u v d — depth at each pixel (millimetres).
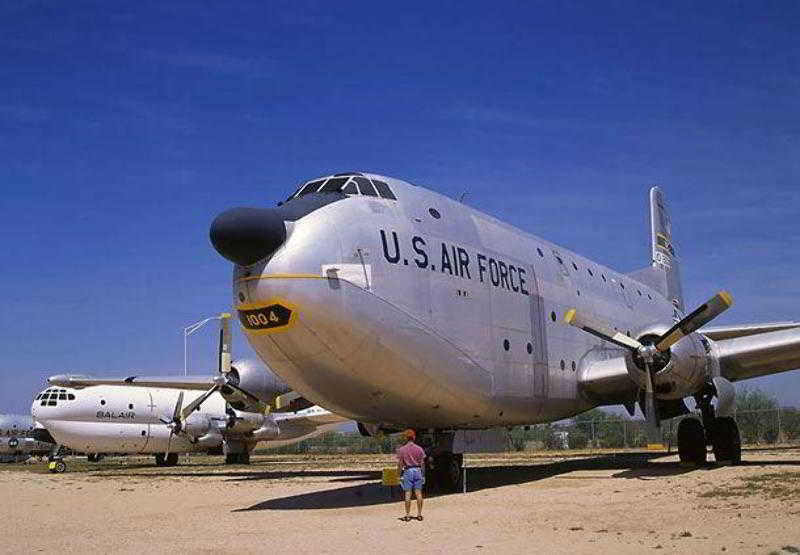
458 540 9008
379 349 13109
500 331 15789
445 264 14625
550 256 19094
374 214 13766
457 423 15539
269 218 12367
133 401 31109
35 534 11031
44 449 47094
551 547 8336
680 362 15828
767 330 19875
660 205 29719
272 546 9016
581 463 22047
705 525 9305
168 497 16109
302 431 33062
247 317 12625
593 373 18422
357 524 10594
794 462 18031
